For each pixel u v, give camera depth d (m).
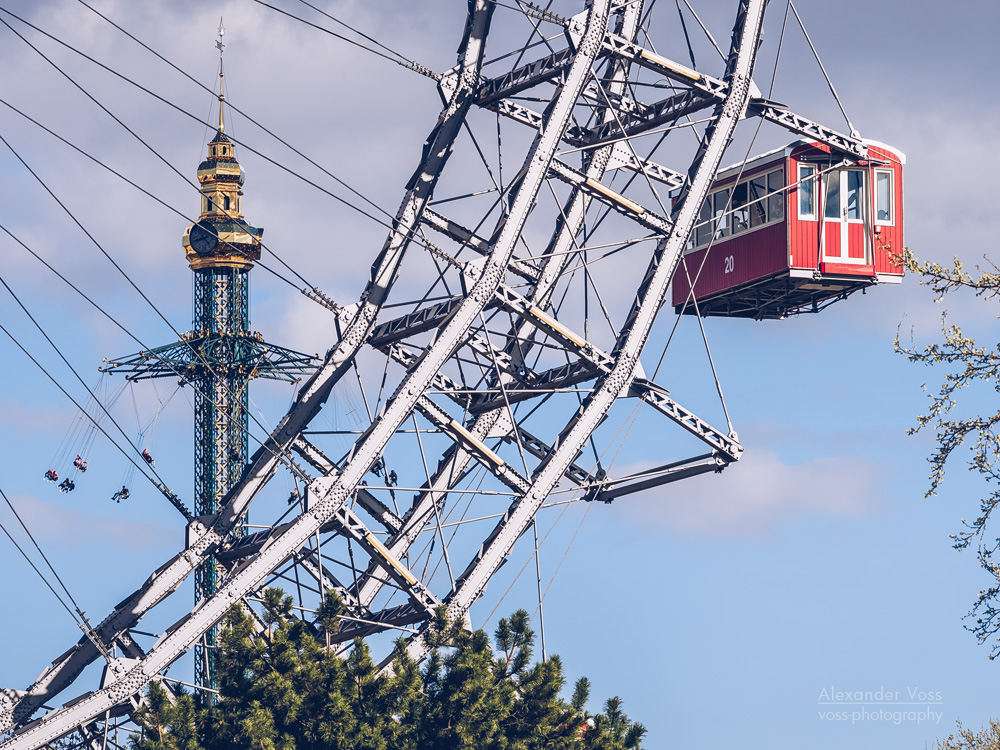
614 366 198.50
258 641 166.38
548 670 166.00
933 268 123.81
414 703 160.88
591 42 197.38
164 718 160.62
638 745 171.88
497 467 197.88
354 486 189.88
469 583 191.50
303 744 159.00
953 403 122.19
